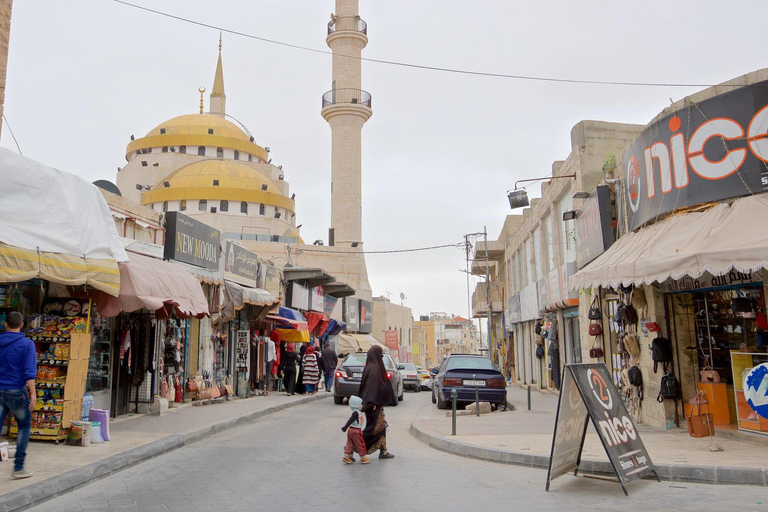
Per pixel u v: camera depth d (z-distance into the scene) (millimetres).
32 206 8391
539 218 22328
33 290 9977
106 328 12016
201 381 16109
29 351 6930
